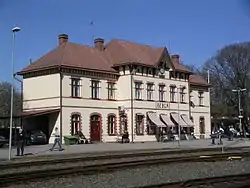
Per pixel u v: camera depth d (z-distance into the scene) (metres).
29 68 56.41
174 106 65.19
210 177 17.95
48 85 54.00
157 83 62.59
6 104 96.06
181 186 16.00
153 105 61.50
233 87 91.06
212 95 95.81
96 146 47.25
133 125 58.16
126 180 18.42
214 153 33.22
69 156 32.78
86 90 55.44
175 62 70.50
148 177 19.38
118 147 45.47
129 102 58.41
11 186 16.83
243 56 90.12
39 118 54.84
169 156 31.19
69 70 53.69
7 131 49.62
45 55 57.56
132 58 59.47
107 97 58.16
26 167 24.12
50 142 52.91
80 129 54.06
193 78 73.81
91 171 21.16
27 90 56.72
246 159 28.25
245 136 79.12
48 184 17.34
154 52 64.50
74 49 58.44
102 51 63.03
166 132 62.78
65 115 52.62
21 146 34.28
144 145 49.75
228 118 92.00
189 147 45.06
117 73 59.56
